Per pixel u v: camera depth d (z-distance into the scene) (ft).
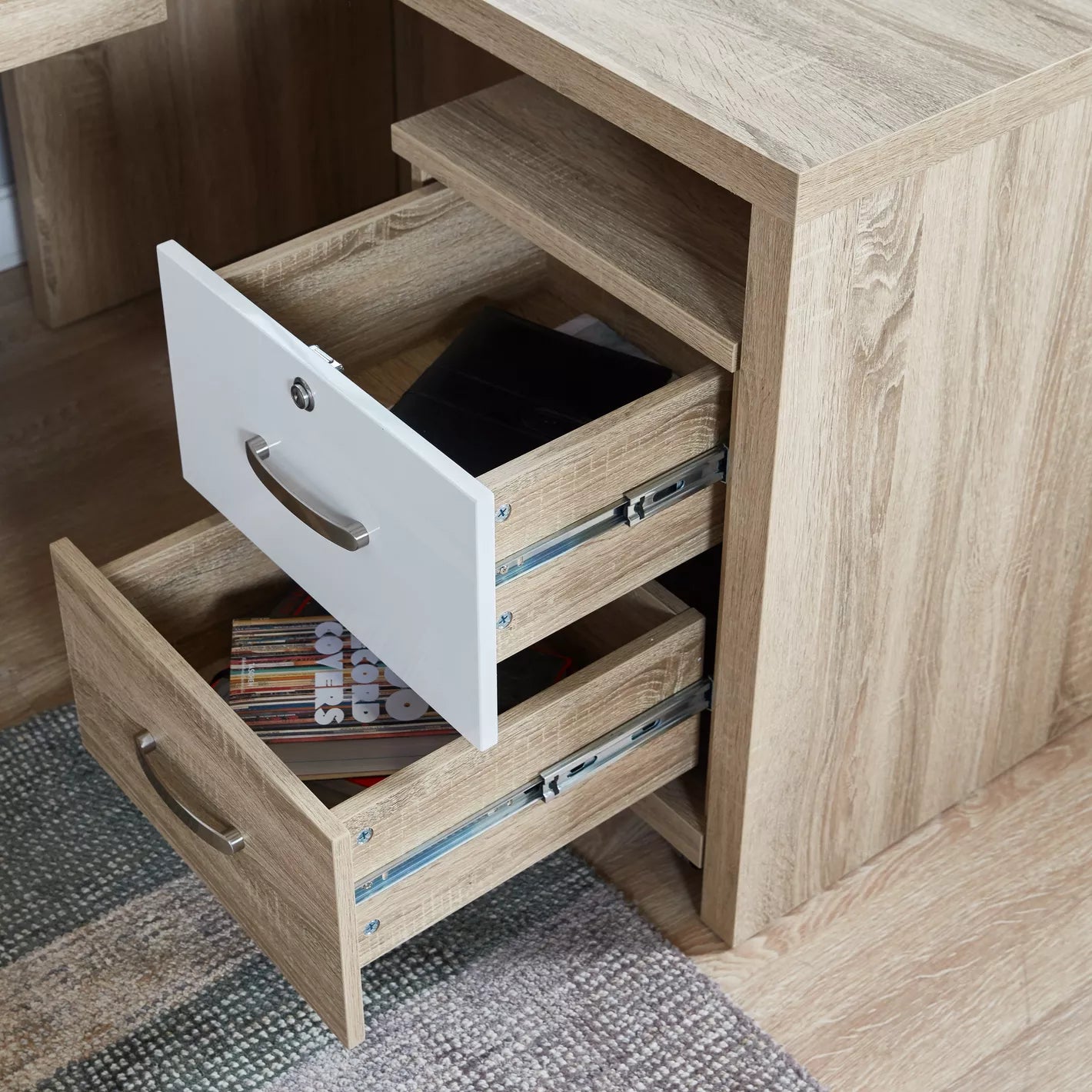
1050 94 3.00
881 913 4.20
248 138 6.03
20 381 5.77
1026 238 3.24
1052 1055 3.88
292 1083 3.74
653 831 4.39
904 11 3.19
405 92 6.27
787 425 3.08
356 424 3.03
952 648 3.97
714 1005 3.93
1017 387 3.52
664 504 3.35
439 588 3.05
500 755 3.37
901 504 3.48
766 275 2.90
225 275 3.72
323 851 3.10
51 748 4.51
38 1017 3.86
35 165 5.55
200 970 3.98
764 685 3.51
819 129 2.80
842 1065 3.84
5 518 5.25
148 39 5.55
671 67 2.99
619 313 4.30
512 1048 3.83
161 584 3.83
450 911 3.55
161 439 5.58
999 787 4.54
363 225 3.89
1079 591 4.24
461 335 4.07
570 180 3.52
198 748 3.48
